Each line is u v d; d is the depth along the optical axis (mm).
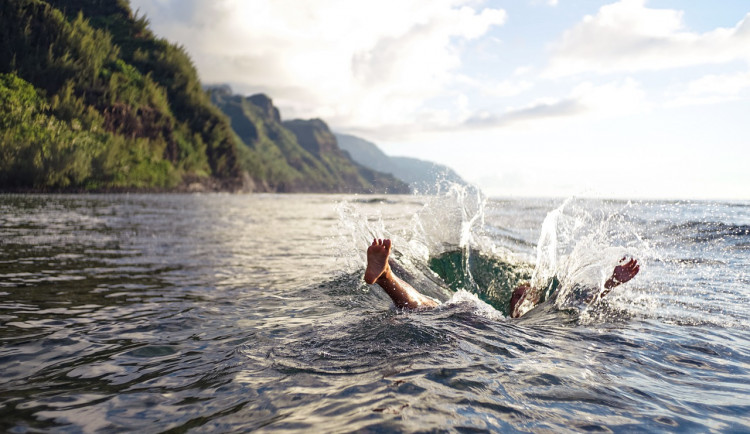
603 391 1727
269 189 164625
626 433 1389
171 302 3590
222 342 2463
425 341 2312
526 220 11562
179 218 16688
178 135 92750
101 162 60094
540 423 1434
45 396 1742
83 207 22344
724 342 2422
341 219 5211
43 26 71375
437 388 1696
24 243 7832
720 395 1724
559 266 4043
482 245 5262
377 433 1315
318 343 2354
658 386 1805
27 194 43250
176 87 99875
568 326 2736
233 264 5984
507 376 1851
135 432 1439
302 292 4000
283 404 1596
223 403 1644
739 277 4223
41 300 3604
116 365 2105
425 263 4508
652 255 5082
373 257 2975
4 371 2025
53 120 60844
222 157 103312
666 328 2701
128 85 81188
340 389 1709
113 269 5367
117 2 104812
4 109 56031
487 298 4121
